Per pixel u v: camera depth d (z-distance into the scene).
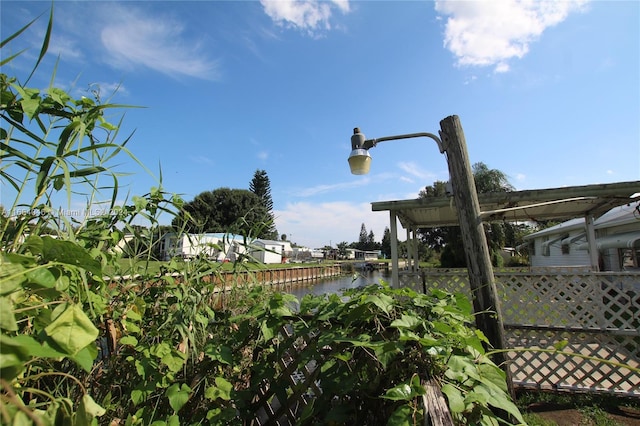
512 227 19.30
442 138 2.88
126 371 1.64
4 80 1.03
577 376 3.60
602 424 2.80
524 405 3.17
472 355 1.37
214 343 1.88
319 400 1.64
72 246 0.84
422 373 1.26
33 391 0.72
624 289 3.67
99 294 1.41
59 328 0.71
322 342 1.53
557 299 3.92
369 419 1.41
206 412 1.73
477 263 2.53
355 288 1.97
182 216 1.89
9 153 1.04
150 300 1.84
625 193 3.82
